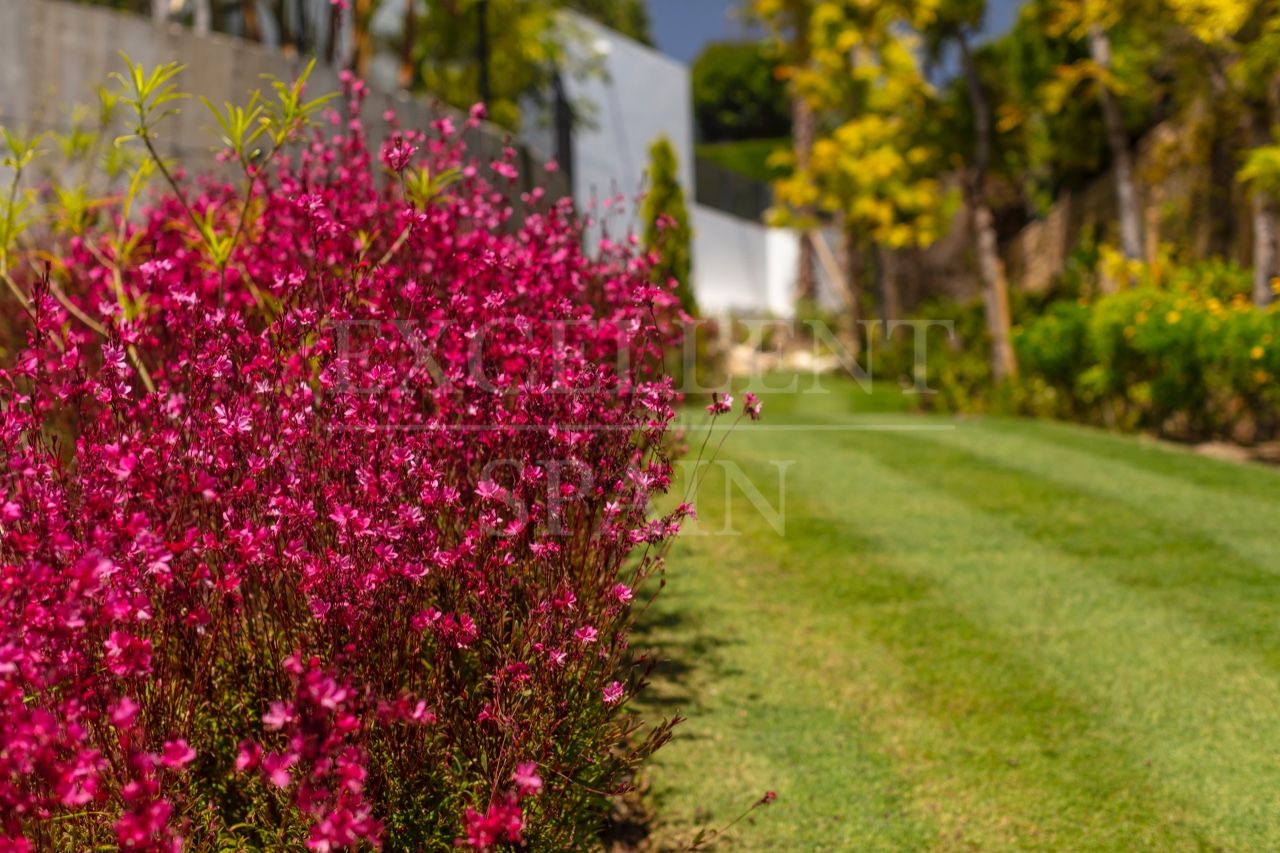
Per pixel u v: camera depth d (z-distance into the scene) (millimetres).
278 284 2578
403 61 15938
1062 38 16125
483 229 4027
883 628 4793
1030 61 17078
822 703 4082
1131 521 6473
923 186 21828
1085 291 16094
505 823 1902
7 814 1622
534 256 3676
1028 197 23797
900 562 5723
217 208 4328
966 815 3328
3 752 1635
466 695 2521
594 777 2691
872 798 3436
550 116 19672
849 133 21641
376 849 2012
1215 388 9625
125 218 3707
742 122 48250
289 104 3297
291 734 1848
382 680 2266
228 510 2270
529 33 17906
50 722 1612
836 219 26453
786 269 32562
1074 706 4023
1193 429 10156
